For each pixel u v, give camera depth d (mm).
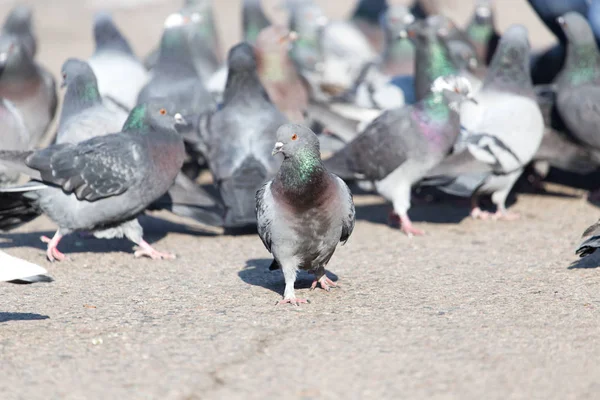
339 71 23609
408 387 6914
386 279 10398
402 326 8461
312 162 8719
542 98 15383
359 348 7816
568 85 14523
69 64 13031
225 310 9156
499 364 7367
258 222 9289
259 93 13594
